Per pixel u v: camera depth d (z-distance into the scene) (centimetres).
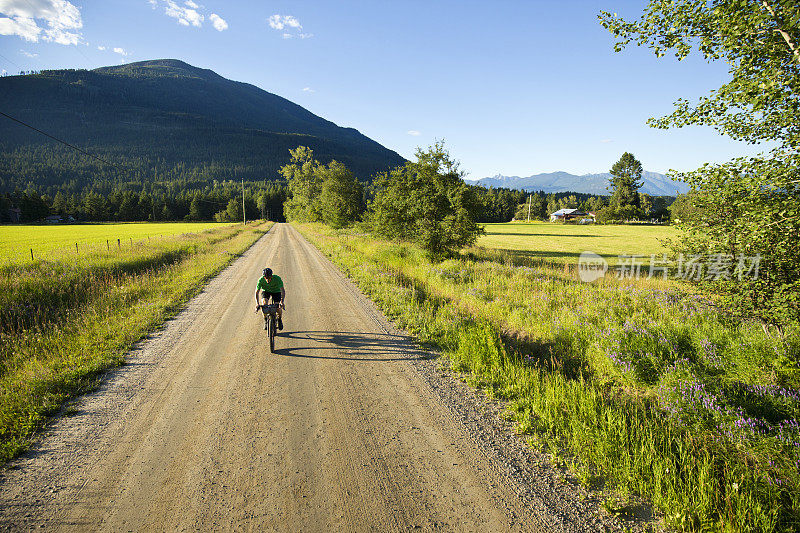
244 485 343
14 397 494
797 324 475
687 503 302
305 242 3484
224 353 685
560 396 476
